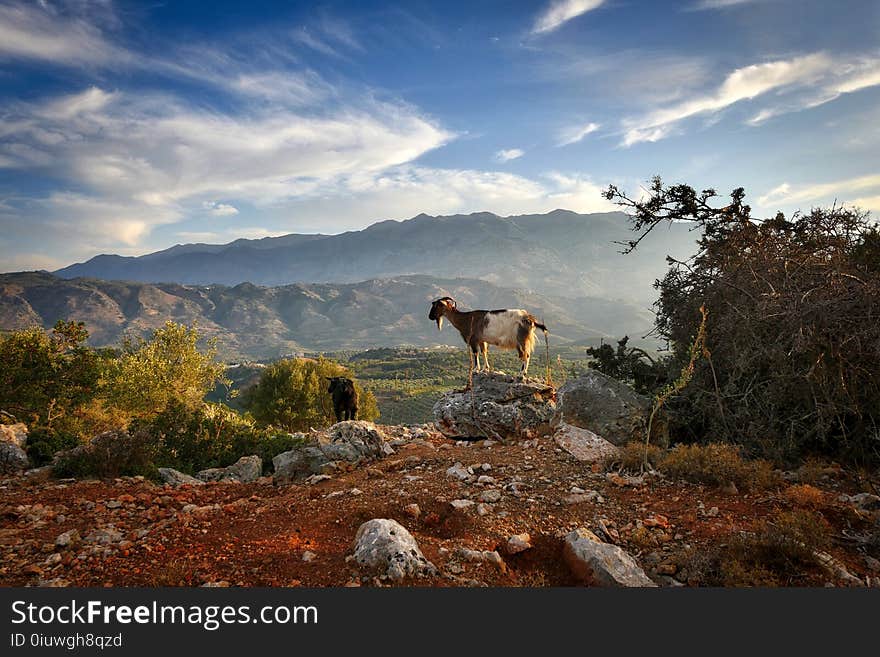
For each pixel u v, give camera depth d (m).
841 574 4.94
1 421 14.53
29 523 6.49
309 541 5.51
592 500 6.97
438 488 7.43
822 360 8.35
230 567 4.92
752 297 9.64
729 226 12.85
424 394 145.12
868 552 5.50
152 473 9.90
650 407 10.22
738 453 8.65
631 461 8.25
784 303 8.89
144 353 24.48
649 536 5.94
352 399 16.16
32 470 9.93
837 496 6.99
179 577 4.77
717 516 6.36
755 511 6.48
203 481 10.04
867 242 10.39
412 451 10.79
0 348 15.61
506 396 11.75
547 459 9.00
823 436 8.22
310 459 9.96
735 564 4.98
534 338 12.90
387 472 8.98
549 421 11.29
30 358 15.77
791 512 6.22
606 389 10.66
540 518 6.34
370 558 4.80
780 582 4.88
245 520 6.39
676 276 12.95
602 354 14.63
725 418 9.36
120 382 20.33
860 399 8.35
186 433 11.86
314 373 32.25
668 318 13.00
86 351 16.81
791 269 10.11
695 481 7.57
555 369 14.41
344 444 10.33
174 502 7.71
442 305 13.19
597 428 10.21
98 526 6.34
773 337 9.09
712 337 10.16
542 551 5.57
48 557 5.28
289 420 29.91
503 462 8.89
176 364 25.33
